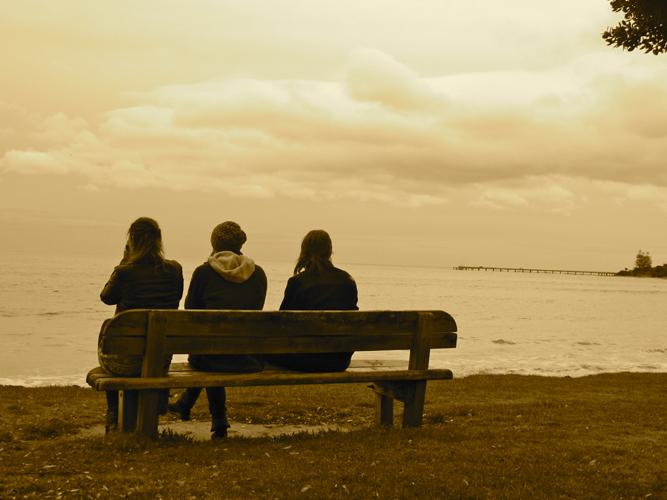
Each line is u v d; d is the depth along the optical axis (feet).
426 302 274.16
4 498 14.20
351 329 19.56
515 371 70.03
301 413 28.86
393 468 17.12
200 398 35.29
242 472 16.38
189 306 19.97
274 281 456.04
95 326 115.75
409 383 21.35
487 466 17.90
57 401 33.73
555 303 307.37
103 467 16.56
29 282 304.71
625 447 21.76
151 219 19.95
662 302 358.43
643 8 22.91
